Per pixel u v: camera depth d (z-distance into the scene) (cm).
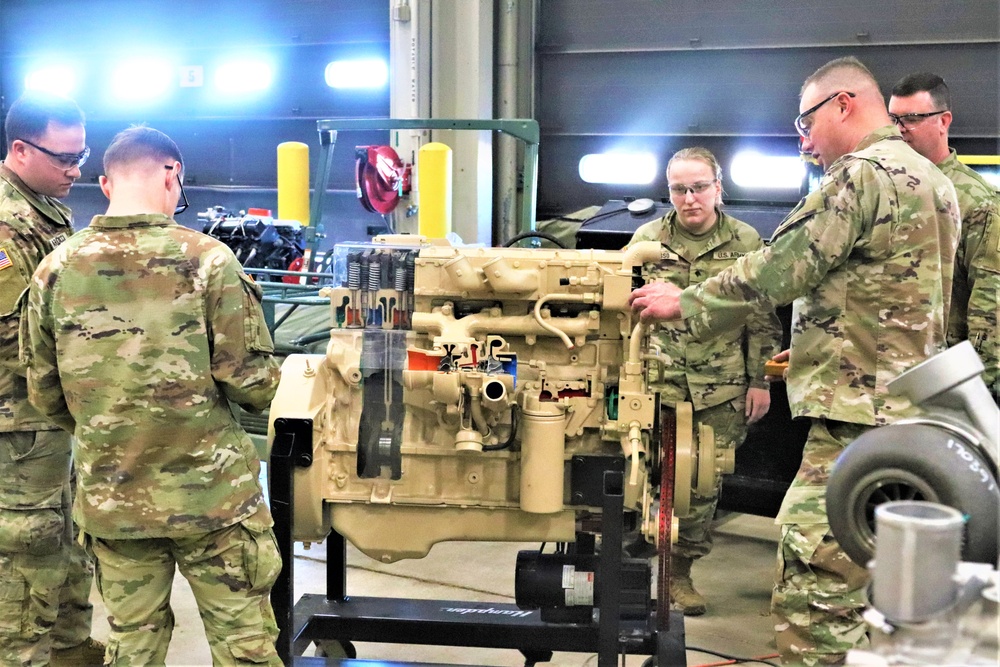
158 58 822
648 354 253
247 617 227
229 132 806
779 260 233
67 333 213
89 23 845
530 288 245
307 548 261
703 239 350
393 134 651
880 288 230
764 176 637
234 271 219
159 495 215
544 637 274
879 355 231
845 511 137
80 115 271
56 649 289
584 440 250
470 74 638
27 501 261
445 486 251
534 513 246
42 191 273
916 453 130
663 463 247
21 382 258
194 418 216
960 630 109
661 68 652
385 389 258
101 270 212
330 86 760
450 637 278
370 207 591
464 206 645
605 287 242
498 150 677
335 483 254
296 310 589
